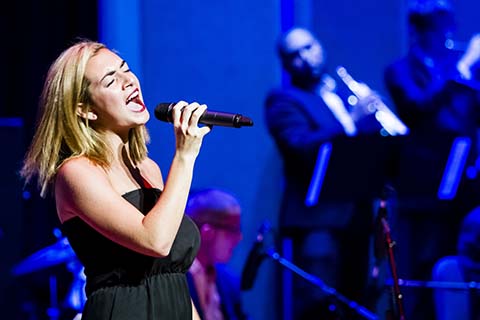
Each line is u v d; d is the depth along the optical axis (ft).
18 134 32.42
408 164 32.17
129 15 38.29
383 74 37.81
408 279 33.12
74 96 16.08
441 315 29.76
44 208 36.83
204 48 38.86
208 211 28.19
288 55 35.94
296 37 35.96
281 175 38.29
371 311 27.96
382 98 37.24
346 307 29.22
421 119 34.78
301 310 34.37
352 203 33.12
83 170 15.65
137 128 17.02
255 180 38.52
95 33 38.04
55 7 37.73
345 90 37.01
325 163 32.35
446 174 32.35
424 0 35.22
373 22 38.01
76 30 37.91
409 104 34.91
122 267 15.78
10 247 32.37
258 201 38.45
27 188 35.58
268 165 38.45
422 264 33.12
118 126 16.39
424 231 33.06
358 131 35.29
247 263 28.58
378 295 27.17
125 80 16.42
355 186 32.14
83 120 16.25
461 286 29.48
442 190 32.40
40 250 36.06
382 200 25.26
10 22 37.63
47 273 33.42
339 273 33.63
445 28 35.12
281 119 34.88
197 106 15.90
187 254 16.47
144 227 15.11
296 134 34.42
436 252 33.12
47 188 16.84
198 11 38.88
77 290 32.35
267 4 38.81
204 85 38.86
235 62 38.86
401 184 32.32
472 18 37.22
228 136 38.55
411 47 35.37
